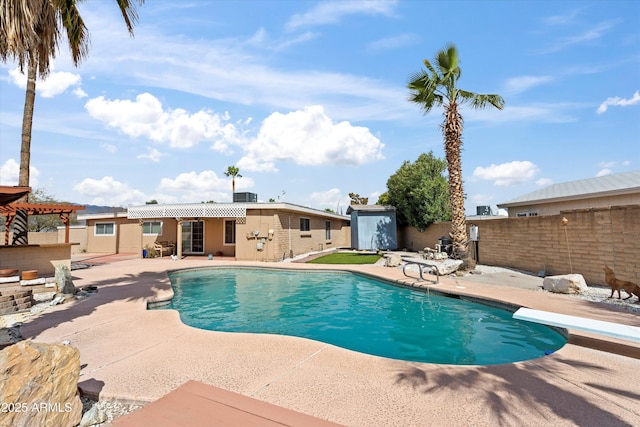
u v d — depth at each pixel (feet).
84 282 36.60
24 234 43.19
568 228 34.32
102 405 11.06
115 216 77.46
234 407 8.79
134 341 17.12
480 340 20.33
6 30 16.24
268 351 15.62
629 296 24.66
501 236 46.09
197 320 25.75
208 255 70.54
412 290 34.47
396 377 12.73
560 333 19.30
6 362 8.35
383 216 83.20
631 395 11.15
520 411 10.18
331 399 10.95
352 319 25.68
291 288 38.52
